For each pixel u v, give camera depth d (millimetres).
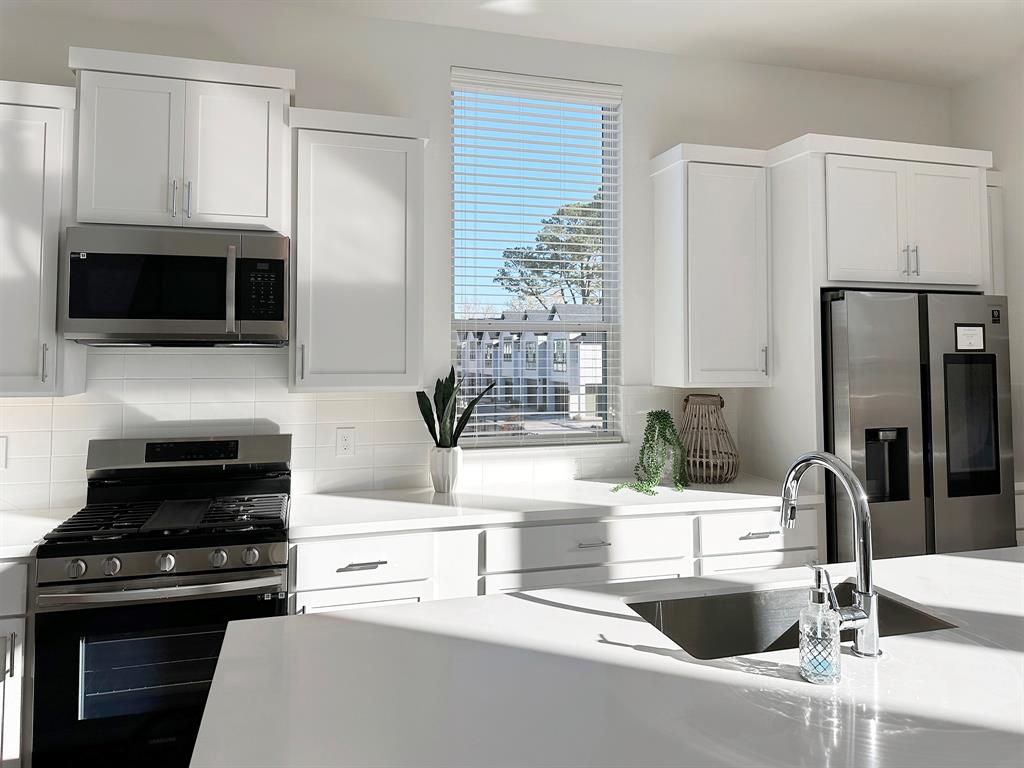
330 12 2885
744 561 2705
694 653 1502
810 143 2811
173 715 2039
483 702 1019
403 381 2613
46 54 2596
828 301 2795
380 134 2594
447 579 2375
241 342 2438
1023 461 3316
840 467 1199
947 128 3734
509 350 3121
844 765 849
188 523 2146
